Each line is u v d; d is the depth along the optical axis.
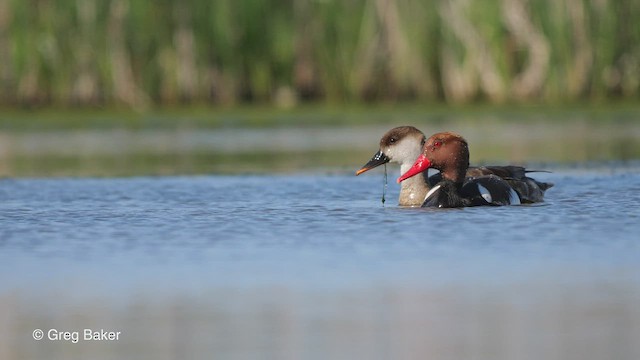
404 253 11.59
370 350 8.20
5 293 10.06
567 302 9.46
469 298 9.65
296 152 23.61
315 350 8.22
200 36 31.98
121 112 31.92
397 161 15.15
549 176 18.48
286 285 10.22
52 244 12.40
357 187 17.58
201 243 12.35
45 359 8.16
